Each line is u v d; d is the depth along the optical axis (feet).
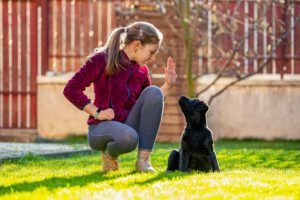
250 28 47.11
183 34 46.34
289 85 47.75
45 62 48.91
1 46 49.29
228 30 46.73
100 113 19.75
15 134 48.78
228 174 19.76
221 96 48.03
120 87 20.18
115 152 20.02
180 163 20.67
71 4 48.83
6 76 49.11
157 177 19.02
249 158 29.58
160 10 47.24
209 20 48.52
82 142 43.91
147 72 20.95
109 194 16.08
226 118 48.03
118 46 20.12
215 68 48.01
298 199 16.06
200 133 20.33
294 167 26.94
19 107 49.01
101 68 20.03
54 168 23.44
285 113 47.91
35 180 19.33
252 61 48.21
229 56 46.96
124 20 48.16
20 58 49.11
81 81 19.92
